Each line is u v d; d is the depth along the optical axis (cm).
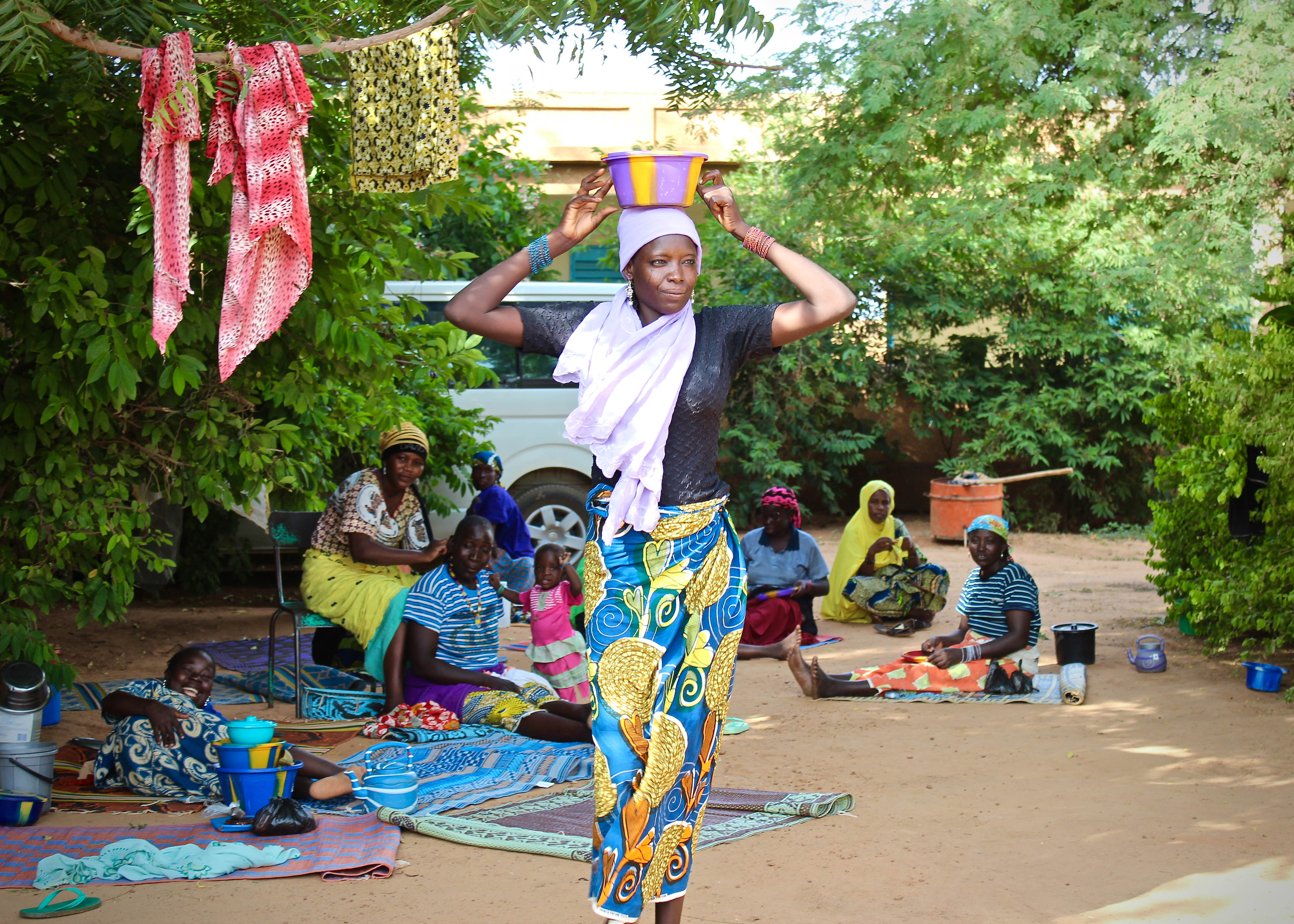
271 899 362
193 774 471
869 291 1495
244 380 575
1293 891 360
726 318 291
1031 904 356
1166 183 870
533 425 1034
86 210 535
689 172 281
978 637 704
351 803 462
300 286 367
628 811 271
